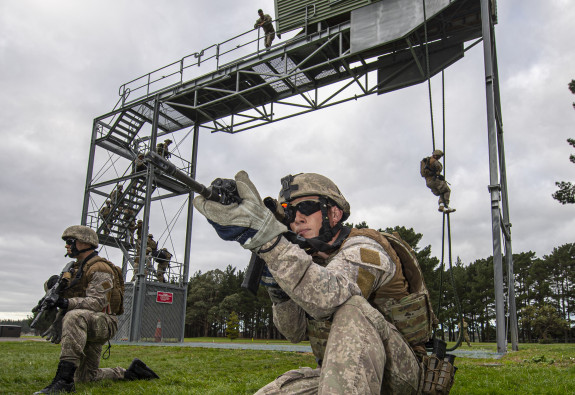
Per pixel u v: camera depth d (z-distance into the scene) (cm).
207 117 1939
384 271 191
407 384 192
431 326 212
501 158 1354
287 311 221
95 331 489
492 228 1073
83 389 471
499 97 1352
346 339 172
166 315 1812
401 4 1345
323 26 1548
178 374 636
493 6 1298
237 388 486
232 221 169
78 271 510
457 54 1417
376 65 1546
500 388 476
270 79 1667
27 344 1392
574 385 486
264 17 1627
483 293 6819
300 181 222
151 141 1848
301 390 214
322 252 207
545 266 7931
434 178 895
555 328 6519
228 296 7888
